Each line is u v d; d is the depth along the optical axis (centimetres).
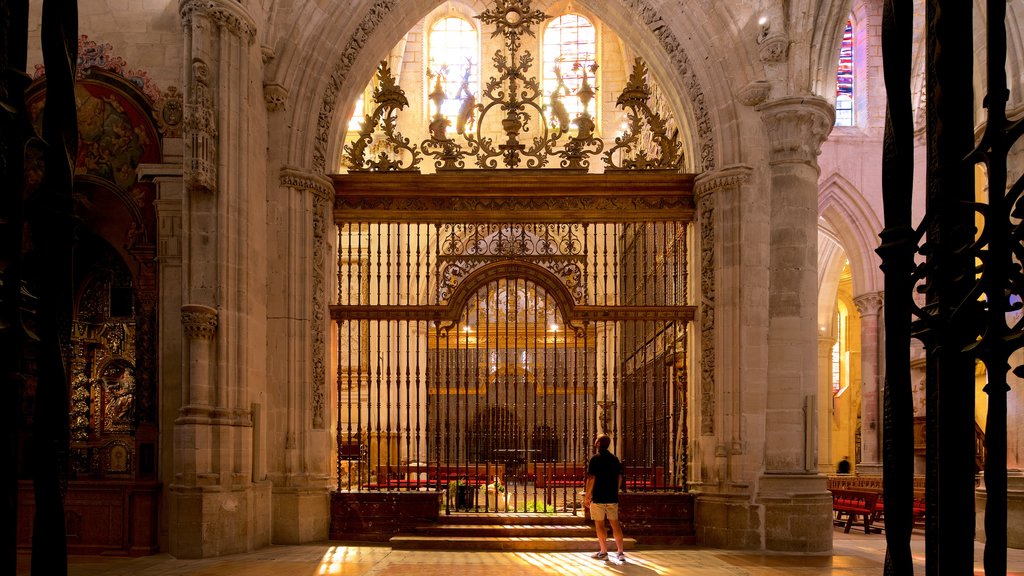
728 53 1370
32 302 234
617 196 1418
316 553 1184
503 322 2533
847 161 2373
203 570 1018
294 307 1335
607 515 1133
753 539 1273
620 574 1020
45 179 226
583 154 1444
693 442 1392
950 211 220
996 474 208
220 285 1164
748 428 1307
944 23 220
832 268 2945
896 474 232
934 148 226
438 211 1412
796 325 1314
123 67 1287
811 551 1248
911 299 234
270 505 1284
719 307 1349
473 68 2895
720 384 1337
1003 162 209
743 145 1358
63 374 226
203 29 1171
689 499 1343
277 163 1348
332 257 1424
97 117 1278
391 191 1414
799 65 1330
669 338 1712
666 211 1414
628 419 2227
